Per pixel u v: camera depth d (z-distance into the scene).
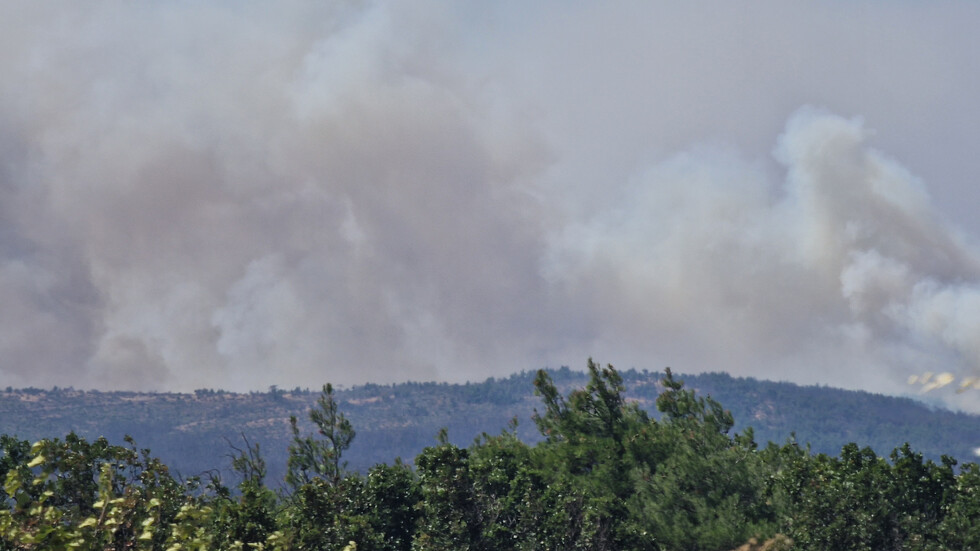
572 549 142.50
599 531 143.88
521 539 144.75
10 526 50.56
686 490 153.75
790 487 141.62
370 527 134.75
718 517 147.75
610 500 151.62
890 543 129.00
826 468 138.75
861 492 131.62
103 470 57.81
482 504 146.75
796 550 134.62
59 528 51.53
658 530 149.75
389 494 148.62
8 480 52.94
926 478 137.38
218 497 122.75
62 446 95.25
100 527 55.03
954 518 127.62
